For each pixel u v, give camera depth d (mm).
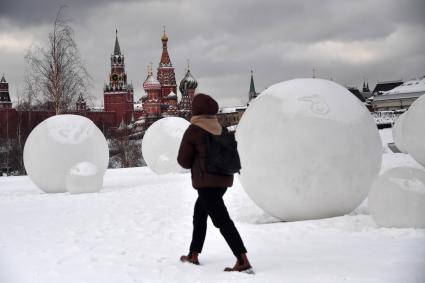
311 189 7320
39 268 5453
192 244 5352
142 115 101000
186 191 13211
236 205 9984
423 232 6176
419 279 4270
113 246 6484
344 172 7332
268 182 7523
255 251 5715
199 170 4949
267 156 7461
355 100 7867
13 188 17922
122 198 12438
